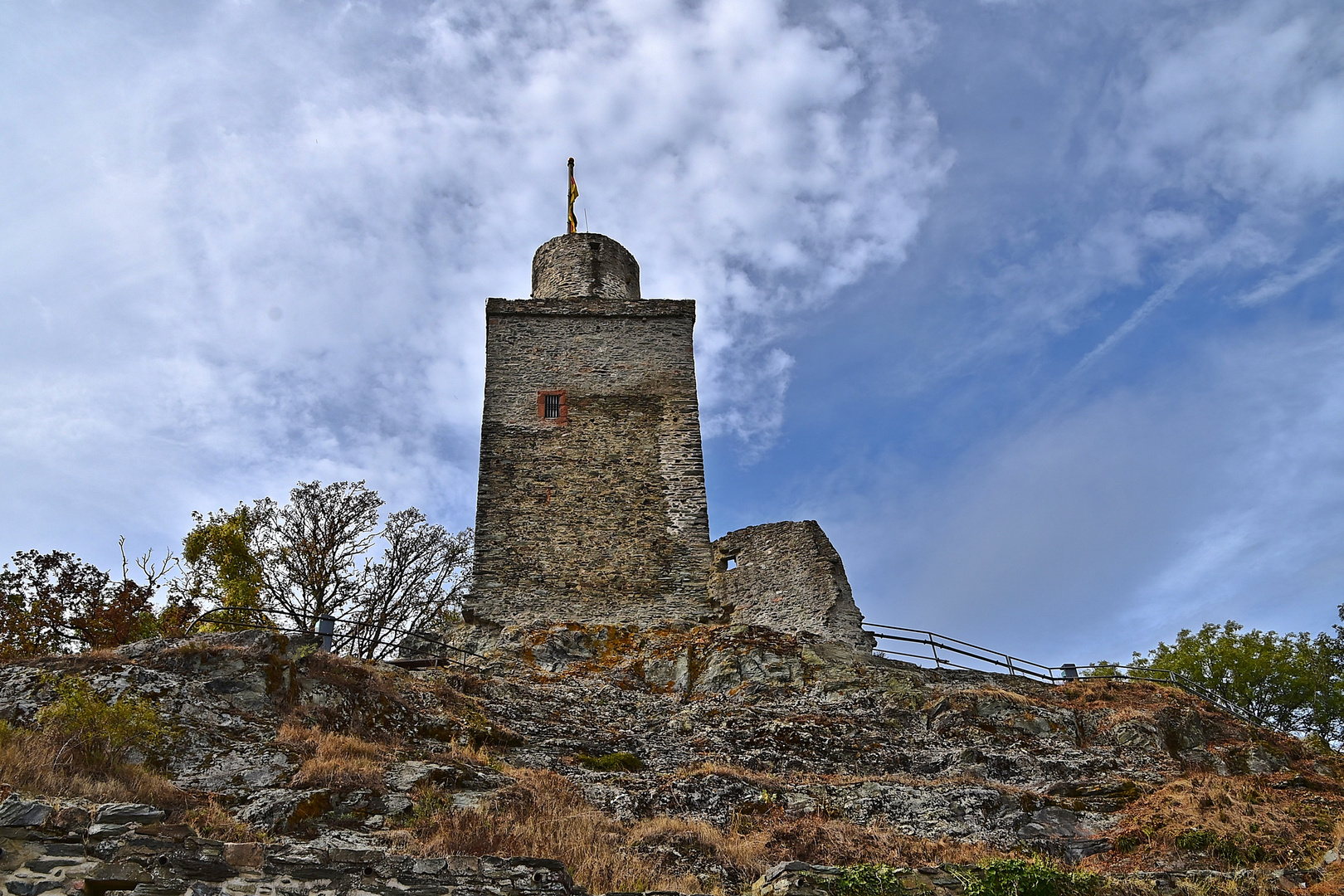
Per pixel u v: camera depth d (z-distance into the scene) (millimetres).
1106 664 28078
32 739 13789
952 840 16781
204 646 17625
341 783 14781
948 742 21391
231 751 15383
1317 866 15133
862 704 22812
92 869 10523
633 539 28562
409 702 19094
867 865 13898
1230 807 17297
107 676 16328
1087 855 16625
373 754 16328
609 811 16562
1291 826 16516
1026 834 17188
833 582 26500
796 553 27234
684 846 15062
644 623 27156
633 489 29422
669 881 13797
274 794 14172
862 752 20672
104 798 12773
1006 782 19938
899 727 22031
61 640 25531
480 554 28047
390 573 34688
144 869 10664
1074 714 22578
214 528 30453
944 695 22750
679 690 23969
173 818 12984
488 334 32156
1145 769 20734
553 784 16828
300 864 11375
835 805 17594
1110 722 22156
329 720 17391
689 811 17047
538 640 25453
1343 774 21906
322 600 32438
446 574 35094
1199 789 18312
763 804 17312
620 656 25297
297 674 17938
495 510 28766
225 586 29281
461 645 25797
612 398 31094
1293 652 32469
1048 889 13578
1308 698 31594
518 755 18625
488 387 31125
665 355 32031
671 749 20312
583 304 32719
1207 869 15359
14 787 12273
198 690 16688
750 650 24391
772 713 22438
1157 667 33625
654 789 17609
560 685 23469
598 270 34750
